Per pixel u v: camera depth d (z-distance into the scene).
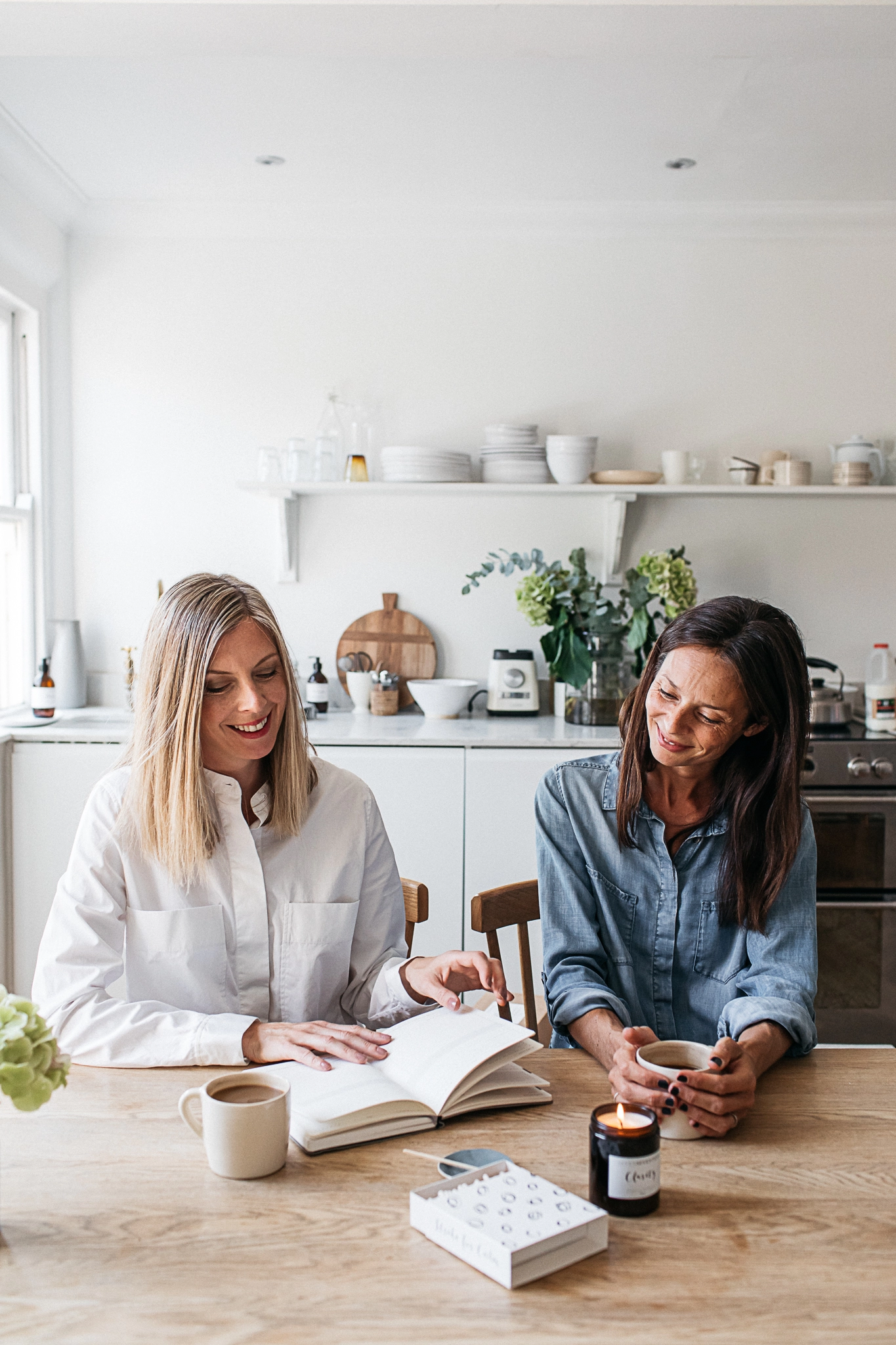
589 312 3.39
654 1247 0.87
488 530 3.44
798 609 3.45
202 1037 1.20
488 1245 0.82
